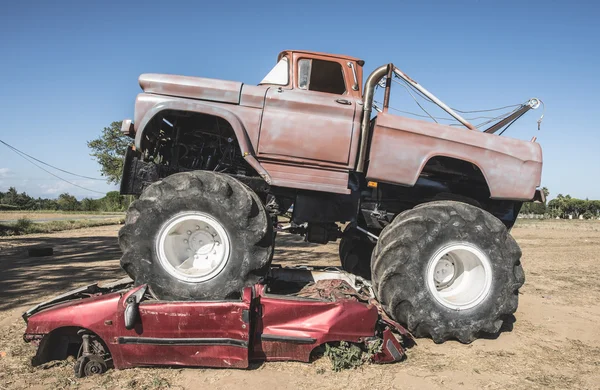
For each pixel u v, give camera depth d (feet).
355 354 10.57
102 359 10.17
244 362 10.15
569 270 26.91
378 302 14.23
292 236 48.21
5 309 15.81
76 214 139.44
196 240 12.87
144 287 10.91
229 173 16.07
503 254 13.20
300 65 14.92
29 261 28.45
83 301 10.38
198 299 12.03
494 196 14.30
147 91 13.80
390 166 13.93
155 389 9.27
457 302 12.91
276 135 13.71
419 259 12.64
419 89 15.01
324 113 13.89
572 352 12.30
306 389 9.41
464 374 10.51
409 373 10.43
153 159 16.10
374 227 16.63
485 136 14.46
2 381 9.71
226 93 13.74
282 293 13.93
